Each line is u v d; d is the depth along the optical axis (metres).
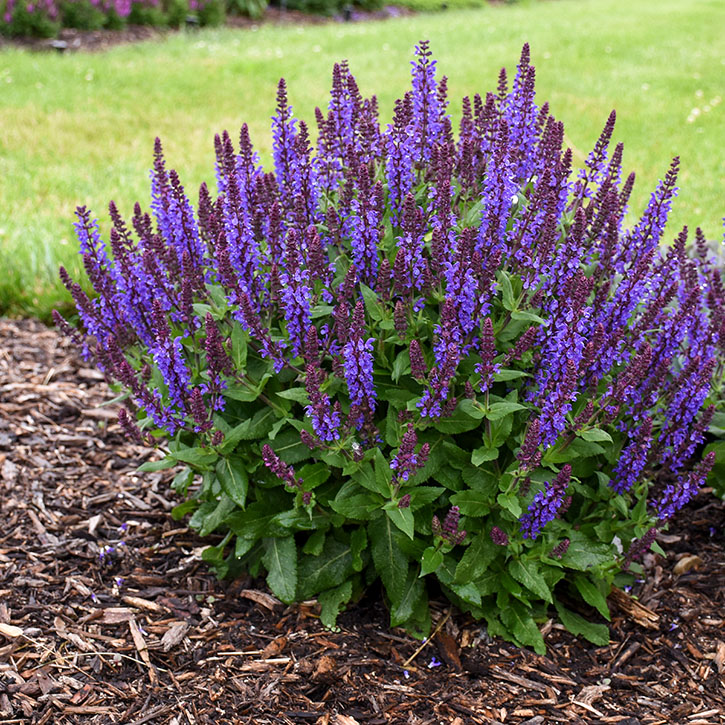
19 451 5.05
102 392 5.81
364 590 3.84
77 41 17.80
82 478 4.84
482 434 3.48
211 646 3.57
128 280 3.65
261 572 4.00
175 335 3.62
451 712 3.27
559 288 3.29
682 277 4.01
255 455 3.62
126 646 3.56
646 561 4.14
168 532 4.38
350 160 3.54
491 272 3.15
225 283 3.20
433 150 3.59
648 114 11.77
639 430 3.38
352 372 3.06
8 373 5.93
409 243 3.15
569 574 3.76
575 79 13.94
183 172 9.05
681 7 23.94
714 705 3.33
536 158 3.62
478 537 3.45
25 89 12.84
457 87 13.03
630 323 3.68
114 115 11.53
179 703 3.27
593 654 3.61
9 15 17.19
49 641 3.57
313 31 19.73
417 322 3.29
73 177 8.95
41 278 6.87
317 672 3.38
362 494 3.35
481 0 27.45
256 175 3.58
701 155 9.78
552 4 27.48
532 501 3.30
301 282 3.10
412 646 3.59
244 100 12.58
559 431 3.12
